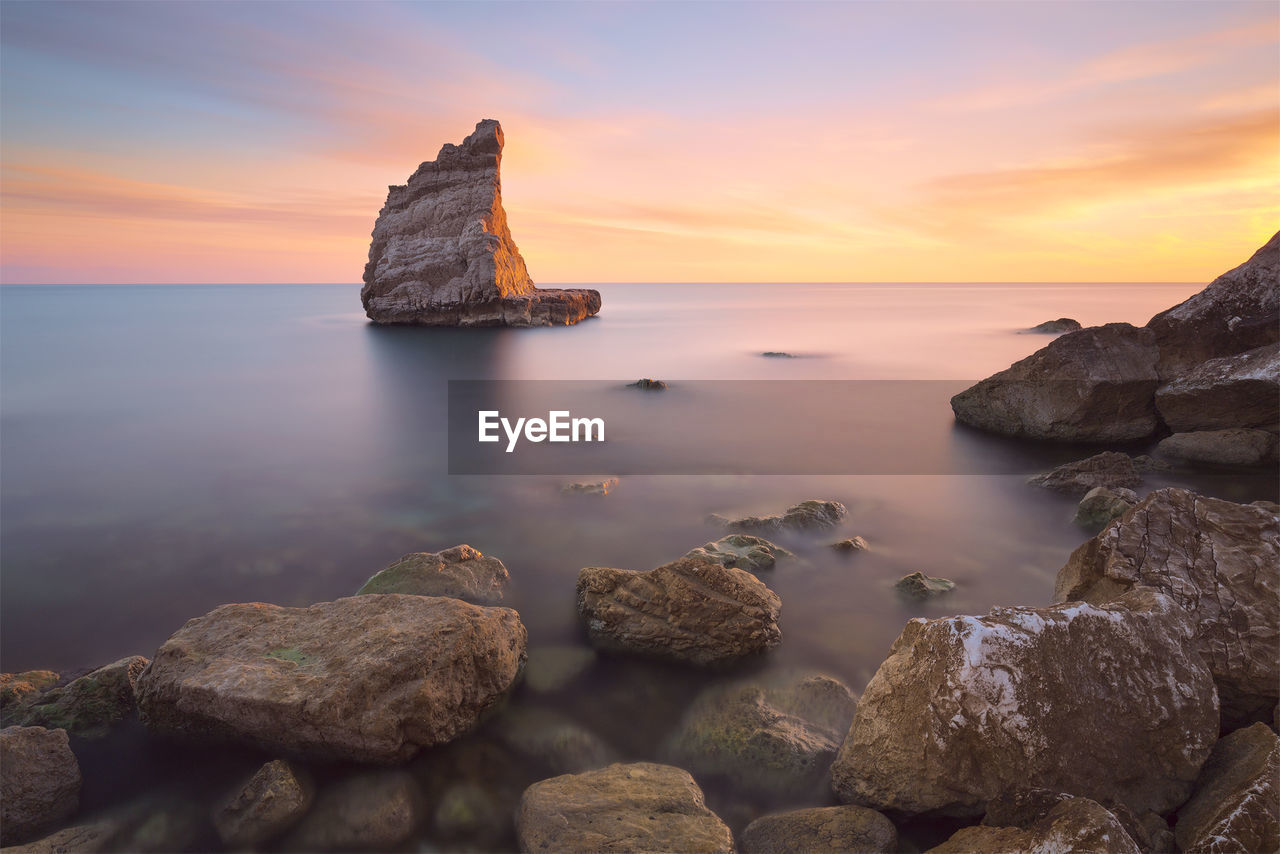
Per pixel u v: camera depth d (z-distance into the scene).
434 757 6.37
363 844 5.47
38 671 7.79
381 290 56.31
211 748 6.54
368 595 7.65
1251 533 7.05
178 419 22.12
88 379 29.94
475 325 54.47
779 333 51.72
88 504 13.85
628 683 7.54
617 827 5.16
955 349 40.41
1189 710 5.42
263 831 5.50
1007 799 4.95
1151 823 5.01
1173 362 16.75
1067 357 17.03
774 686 7.34
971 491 14.04
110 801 5.98
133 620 9.36
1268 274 16.17
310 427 21.00
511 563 10.72
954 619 5.55
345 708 6.02
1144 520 7.46
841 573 10.16
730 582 8.17
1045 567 10.38
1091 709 5.26
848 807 5.54
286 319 66.62
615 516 12.84
